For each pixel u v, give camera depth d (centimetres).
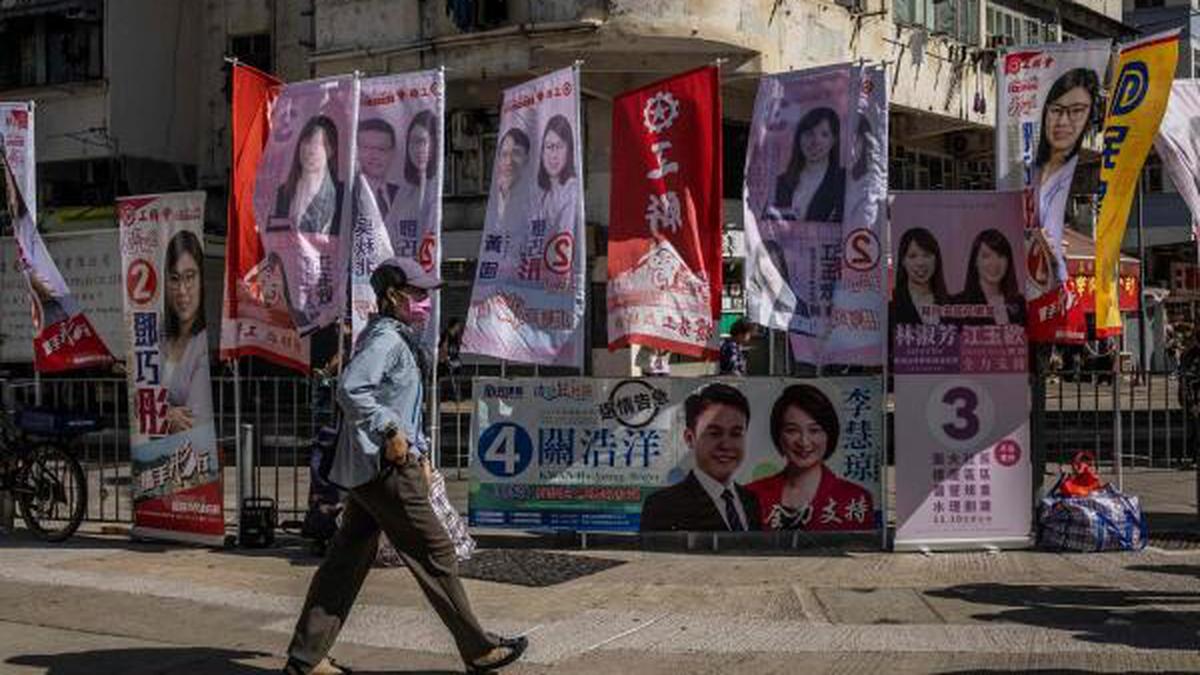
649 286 884
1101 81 848
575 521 899
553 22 1927
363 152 908
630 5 1894
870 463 884
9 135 1026
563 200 892
